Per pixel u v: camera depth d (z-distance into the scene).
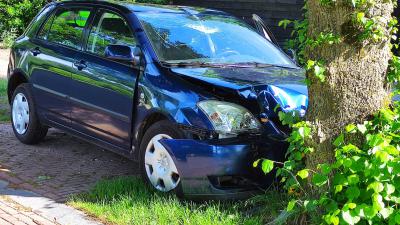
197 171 4.52
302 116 4.57
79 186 5.43
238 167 4.51
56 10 6.70
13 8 17.48
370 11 3.81
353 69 3.92
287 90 4.75
